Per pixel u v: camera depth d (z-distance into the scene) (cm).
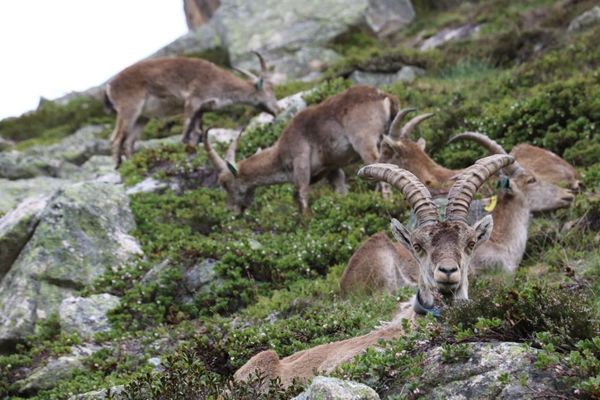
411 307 1020
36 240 1694
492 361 826
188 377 974
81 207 1758
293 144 1938
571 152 1870
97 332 1491
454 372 835
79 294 1620
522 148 1712
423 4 3800
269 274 1598
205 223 1905
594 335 837
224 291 1538
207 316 1507
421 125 2128
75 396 1162
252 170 1967
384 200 1783
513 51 2808
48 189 2378
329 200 1858
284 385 973
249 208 1992
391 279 1397
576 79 2127
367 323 1202
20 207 1820
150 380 999
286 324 1286
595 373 771
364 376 874
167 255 1659
